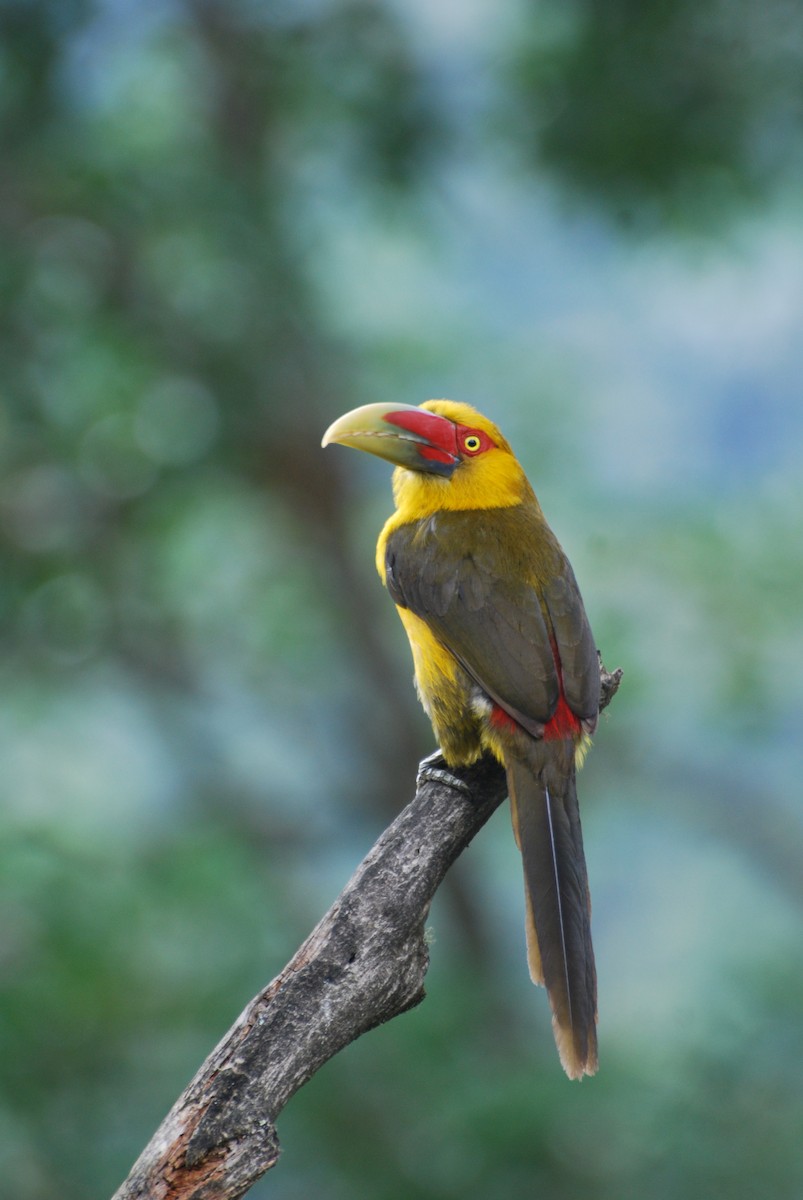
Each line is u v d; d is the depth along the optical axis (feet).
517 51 46.73
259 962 45.62
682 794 66.49
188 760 61.67
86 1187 40.09
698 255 45.98
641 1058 44.78
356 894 17.20
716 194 43.52
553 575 22.47
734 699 57.77
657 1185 39.68
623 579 58.54
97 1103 41.60
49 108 46.85
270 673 62.39
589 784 63.98
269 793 64.03
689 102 42.11
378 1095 43.93
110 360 50.52
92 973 41.65
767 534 59.72
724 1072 41.27
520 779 20.57
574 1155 40.96
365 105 49.39
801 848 67.46
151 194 49.29
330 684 62.75
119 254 50.98
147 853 48.03
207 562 59.47
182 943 45.37
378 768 62.69
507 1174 40.27
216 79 52.70
